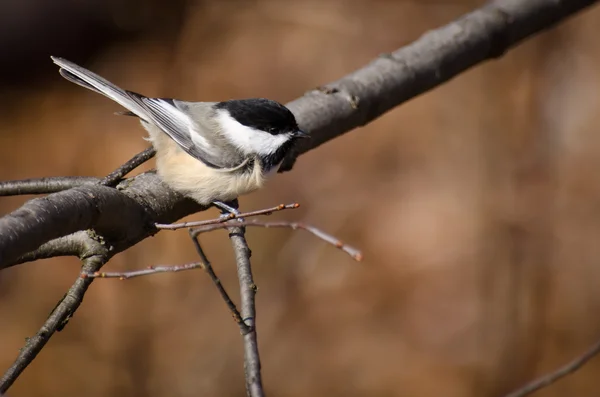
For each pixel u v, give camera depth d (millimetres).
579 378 10477
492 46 7254
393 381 10773
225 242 12211
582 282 11328
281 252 12305
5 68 15508
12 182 5160
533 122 13336
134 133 14391
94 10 15758
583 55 13938
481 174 12969
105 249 4934
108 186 5238
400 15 16219
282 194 13125
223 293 4152
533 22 7473
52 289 11977
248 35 16219
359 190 13258
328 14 16453
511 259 11719
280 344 11320
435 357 11016
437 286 11766
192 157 6164
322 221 12695
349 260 12281
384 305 11742
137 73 15508
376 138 14086
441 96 14375
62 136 14469
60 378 10820
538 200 12289
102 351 11117
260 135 6242
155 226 4848
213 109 6414
